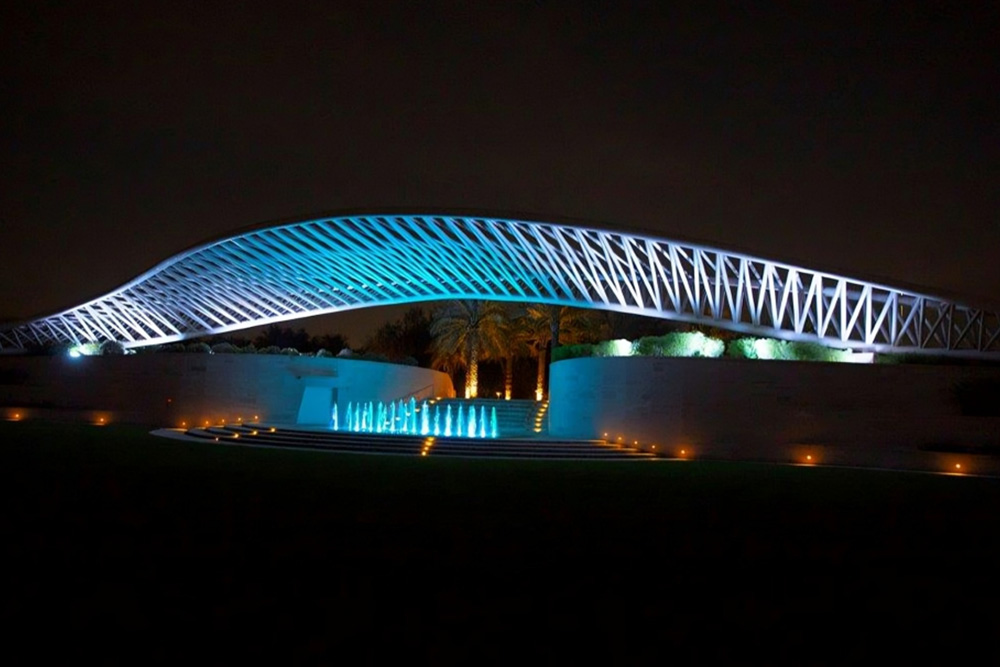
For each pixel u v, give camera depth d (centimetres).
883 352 3709
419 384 4744
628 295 4919
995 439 2548
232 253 4950
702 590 780
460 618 662
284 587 746
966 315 3778
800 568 894
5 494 1272
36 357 3988
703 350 3184
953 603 756
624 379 2866
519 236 4278
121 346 4697
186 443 2614
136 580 755
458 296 5078
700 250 3950
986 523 1288
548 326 5653
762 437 2675
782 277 4278
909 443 2616
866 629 665
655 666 562
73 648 565
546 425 4066
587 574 832
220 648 573
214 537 968
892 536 1133
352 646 584
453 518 1173
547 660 566
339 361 3922
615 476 1909
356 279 5362
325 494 1402
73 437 2648
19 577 755
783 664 575
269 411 3728
